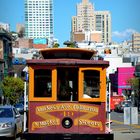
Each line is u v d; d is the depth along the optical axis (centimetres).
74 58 1473
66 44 1961
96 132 1390
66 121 1390
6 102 7731
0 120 2038
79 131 1388
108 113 1419
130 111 2391
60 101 1392
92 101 1391
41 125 1393
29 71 1402
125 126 3086
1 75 8112
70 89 1397
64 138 1376
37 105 1398
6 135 2005
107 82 1438
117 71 11894
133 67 11900
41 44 15938
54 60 1395
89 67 1397
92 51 1461
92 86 1398
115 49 15075
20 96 7712
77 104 1391
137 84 9106
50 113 1394
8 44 8881
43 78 1400
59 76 1399
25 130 1407
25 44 15438
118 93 11719
